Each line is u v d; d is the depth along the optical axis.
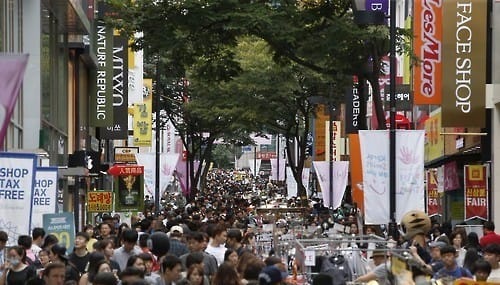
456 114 42.94
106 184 81.75
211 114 78.06
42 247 25.77
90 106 70.00
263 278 17.73
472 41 42.81
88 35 61.22
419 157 33.62
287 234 39.41
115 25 42.81
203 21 41.12
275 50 43.22
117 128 73.25
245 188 158.88
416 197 33.62
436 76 45.81
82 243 25.81
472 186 45.09
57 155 54.09
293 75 69.56
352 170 36.59
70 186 58.66
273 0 42.12
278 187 141.50
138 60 82.69
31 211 25.33
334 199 59.66
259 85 69.94
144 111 83.88
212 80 44.78
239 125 78.06
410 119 74.19
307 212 59.06
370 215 33.69
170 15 41.69
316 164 60.34
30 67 45.59
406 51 42.09
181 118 91.38
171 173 65.12
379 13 35.28
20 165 25.17
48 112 50.34
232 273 19.70
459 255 27.39
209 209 65.44
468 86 42.91
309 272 23.27
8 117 23.48
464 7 42.75
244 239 32.53
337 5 42.12
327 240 25.39
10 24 42.31
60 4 49.84
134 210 55.25
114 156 83.19
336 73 43.47
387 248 23.53
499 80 43.47
